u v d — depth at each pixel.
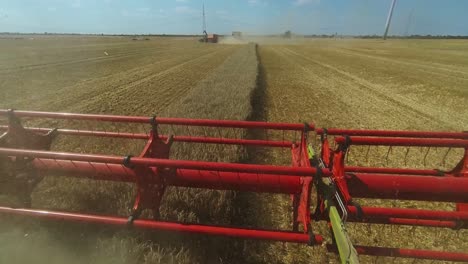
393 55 39.38
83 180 3.45
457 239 3.22
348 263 1.63
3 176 2.74
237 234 2.30
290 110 9.56
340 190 2.29
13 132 3.14
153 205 2.58
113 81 14.62
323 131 2.92
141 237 2.67
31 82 13.81
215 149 4.32
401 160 5.44
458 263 2.87
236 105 7.50
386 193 2.40
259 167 2.02
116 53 35.72
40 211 2.57
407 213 2.11
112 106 9.30
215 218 3.14
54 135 3.49
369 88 14.49
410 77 18.56
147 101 10.08
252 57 24.83
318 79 17.33
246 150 4.93
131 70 19.44
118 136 3.47
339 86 14.91
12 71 17.14
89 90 12.10
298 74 19.45
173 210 3.03
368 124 8.22
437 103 11.12
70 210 3.05
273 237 2.24
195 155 3.99
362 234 3.26
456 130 7.81
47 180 3.55
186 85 13.53
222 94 9.08
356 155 5.60
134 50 42.97
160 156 3.15
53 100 10.09
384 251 2.22
